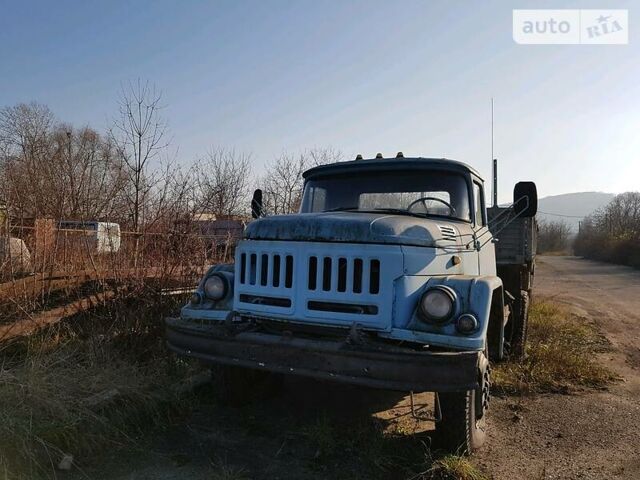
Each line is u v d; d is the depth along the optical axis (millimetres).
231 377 4363
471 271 4352
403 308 3389
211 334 3631
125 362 4508
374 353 3117
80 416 3545
